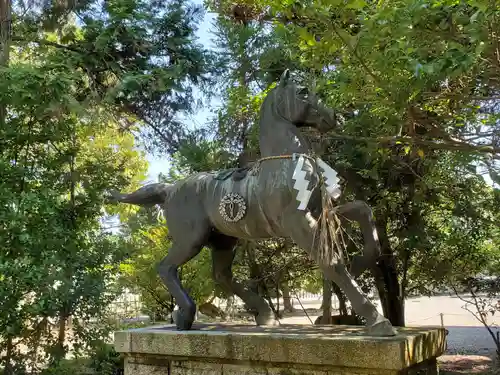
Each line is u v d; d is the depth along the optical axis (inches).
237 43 223.6
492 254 273.4
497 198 226.7
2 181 205.6
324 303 251.3
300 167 125.6
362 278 277.1
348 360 110.5
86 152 265.9
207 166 218.2
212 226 147.6
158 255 307.0
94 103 253.3
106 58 266.5
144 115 286.4
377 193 219.8
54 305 201.5
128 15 247.9
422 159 197.8
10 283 191.9
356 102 142.8
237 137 227.8
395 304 249.8
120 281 296.8
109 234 246.5
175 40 270.5
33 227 203.2
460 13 110.5
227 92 234.4
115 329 247.4
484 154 150.3
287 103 133.0
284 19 155.8
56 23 271.6
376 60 115.9
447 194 236.7
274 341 120.0
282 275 279.7
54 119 234.8
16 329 199.0
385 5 120.6
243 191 137.9
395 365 105.3
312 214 126.5
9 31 250.8
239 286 155.6
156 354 138.2
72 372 217.0
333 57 141.4
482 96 146.6
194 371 132.4
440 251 265.1
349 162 201.5
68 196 258.4
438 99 148.5
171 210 150.9
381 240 234.5
